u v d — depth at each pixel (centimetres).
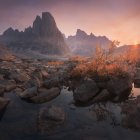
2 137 952
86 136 961
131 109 1196
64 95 1520
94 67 1680
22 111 1246
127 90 1566
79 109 1284
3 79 1812
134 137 948
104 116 1177
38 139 939
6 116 1176
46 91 1465
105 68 1616
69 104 1359
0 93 1494
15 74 1952
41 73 1945
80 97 1379
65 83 1714
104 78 1528
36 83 1582
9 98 1452
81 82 1582
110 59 1959
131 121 1052
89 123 1098
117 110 1259
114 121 1116
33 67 2733
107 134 979
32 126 1054
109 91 1493
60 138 947
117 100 1427
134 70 2131
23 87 1669
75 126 1061
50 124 1067
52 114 1112
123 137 950
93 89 1416
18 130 1018
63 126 1057
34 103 1372
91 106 1333
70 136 964
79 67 1766
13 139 938
